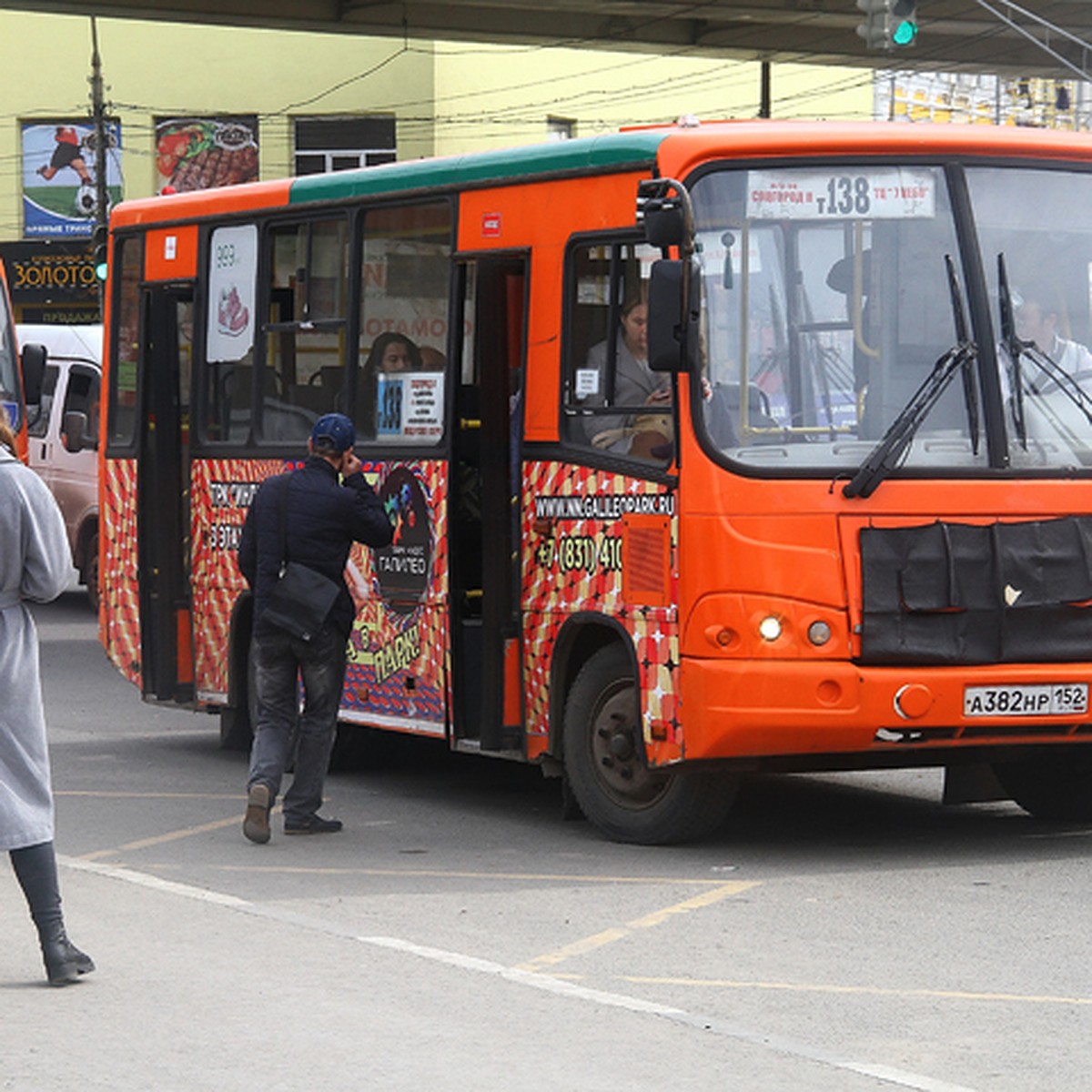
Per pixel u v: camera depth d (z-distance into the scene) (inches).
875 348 440.1
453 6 1497.3
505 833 486.0
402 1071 278.7
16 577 326.0
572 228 470.9
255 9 1430.9
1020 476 441.1
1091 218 458.6
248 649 606.5
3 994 324.8
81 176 1963.6
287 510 475.8
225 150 1925.4
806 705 423.2
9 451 329.1
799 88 2101.4
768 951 356.5
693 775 453.7
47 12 1406.3
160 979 333.7
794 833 482.6
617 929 375.2
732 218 436.8
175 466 631.8
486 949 358.9
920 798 540.1
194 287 621.3
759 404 433.4
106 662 917.8
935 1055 288.4
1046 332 451.2
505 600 487.8
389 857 453.7
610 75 1966.0
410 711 527.8
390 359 534.9
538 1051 288.4
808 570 426.3
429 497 517.7
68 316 1978.3
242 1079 275.3
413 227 526.9
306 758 483.8
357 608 546.6
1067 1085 273.1
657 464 442.3
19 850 329.1
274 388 585.3
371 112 1882.4
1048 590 438.9
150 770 598.9
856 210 442.3
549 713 480.4
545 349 477.4
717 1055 286.7
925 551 431.2
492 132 1893.5
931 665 431.2
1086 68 1690.5
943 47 1658.5
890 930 373.1
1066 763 491.5
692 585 431.5
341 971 339.0
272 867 441.7
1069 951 355.9
